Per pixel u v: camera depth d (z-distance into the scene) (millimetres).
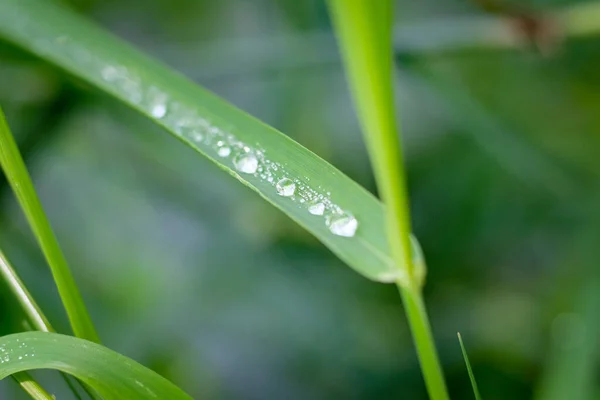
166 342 481
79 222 511
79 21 307
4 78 376
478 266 500
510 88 528
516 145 458
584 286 393
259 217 502
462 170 511
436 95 473
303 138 523
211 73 446
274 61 439
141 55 296
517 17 408
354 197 260
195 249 514
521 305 485
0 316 257
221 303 503
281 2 501
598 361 391
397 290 502
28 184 250
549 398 372
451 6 579
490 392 458
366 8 220
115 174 502
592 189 455
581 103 518
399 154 236
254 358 500
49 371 430
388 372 481
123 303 486
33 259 403
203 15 556
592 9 399
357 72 226
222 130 268
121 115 410
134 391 244
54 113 383
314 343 499
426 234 501
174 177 507
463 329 486
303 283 504
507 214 496
